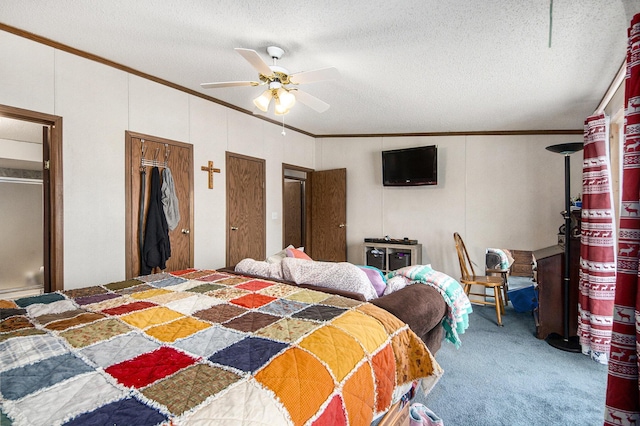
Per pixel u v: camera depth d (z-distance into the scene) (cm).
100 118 294
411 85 320
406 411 154
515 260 450
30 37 251
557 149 290
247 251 446
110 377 92
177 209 348
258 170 464
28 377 91
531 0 189
